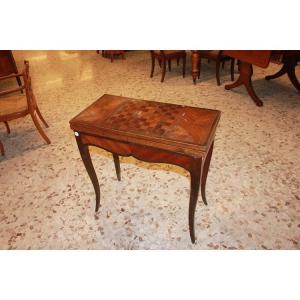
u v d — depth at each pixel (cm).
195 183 127
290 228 162
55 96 375
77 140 146
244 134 259
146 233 165
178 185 202
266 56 273
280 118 285
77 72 478
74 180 212
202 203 183
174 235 163
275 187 193
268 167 213
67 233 168
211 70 453
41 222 176
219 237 159
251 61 295
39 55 605
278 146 238
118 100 160
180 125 131
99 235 166
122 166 225
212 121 134
